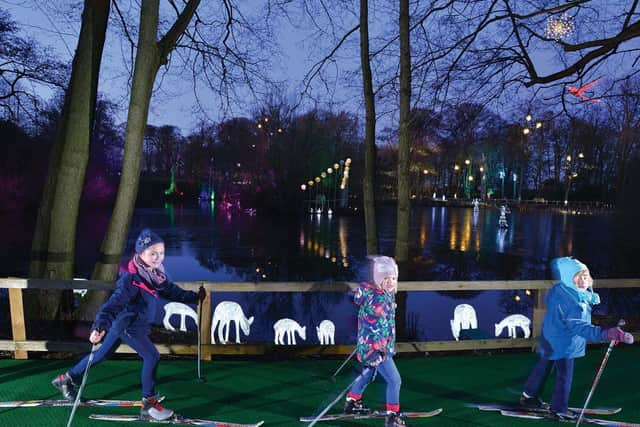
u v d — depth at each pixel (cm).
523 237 3041
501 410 414
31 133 3522
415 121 859
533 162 7456
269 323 1199
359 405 402
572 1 779
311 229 3528
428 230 3469
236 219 4328
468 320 682
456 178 8362
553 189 7081
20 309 523
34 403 404
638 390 471
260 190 4994
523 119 1012
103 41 774
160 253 385
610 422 393
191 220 4172
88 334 652
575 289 392
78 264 2030
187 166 8406
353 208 4909
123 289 371
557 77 816
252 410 410
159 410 381
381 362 375
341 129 4722
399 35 820
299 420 392
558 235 3114
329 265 2103
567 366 395
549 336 399
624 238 2905
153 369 383
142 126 700
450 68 841
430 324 1164
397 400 376
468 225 3878
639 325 853
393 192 7194
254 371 509
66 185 727
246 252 2430
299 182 4756
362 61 843
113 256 709
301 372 509
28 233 2923
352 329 1132
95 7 750
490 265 2048
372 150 853
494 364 542
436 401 439
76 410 395
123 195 704
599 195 6475
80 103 725
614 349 609
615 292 1497
